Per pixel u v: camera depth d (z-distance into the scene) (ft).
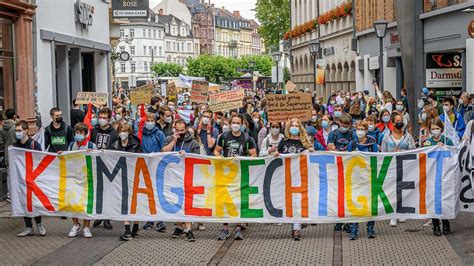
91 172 41.39
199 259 35.32
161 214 40.88
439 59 90.53
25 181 41.65
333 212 40.09
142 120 47.03
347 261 34.30
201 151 44.06
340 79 157.99
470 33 68.49
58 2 81.41
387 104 69.00
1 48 66.03
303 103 48.19
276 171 40.45
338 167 40.16
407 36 78.18
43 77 75.87
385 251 36.29
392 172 39.99
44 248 38.47
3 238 41.32
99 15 98.99
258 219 40.40
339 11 150.51
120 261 35.12
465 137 40.16
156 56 508.94
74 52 92.63
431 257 34.68
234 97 66.85
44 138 47.60
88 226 41.81
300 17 214.69
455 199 39.63
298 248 37.58
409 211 40.01
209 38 616.39
